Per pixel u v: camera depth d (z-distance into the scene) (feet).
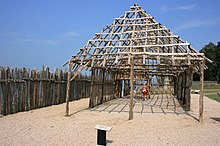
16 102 34.04
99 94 50.70
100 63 44.01
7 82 31.91
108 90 59.16
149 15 39.55
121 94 74.54
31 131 24.22
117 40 36.55
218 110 43.32
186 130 26.00
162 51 36.96
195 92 100.17
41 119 30.83
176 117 34.83
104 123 29.50
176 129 26.50
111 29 39.50
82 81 59.57
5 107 31.76
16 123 27.71
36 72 38.58
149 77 71.15
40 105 40.16
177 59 32.32
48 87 42.60
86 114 36.32
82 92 59.77
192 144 20.53
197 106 50.11
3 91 31.30
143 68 49.67
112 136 23.13
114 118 33.17
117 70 61.26
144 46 34.37
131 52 33.78
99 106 47.42
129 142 20.99
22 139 21.11
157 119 32.81
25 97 35.96
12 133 23.08
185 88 52.75
